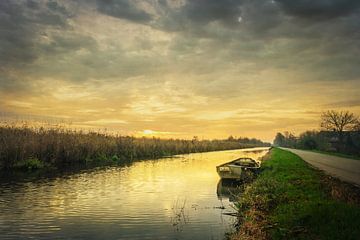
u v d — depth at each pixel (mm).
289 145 166875
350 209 10938
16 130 36562
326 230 9461
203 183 25906
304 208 11750
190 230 12945
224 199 19359
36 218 14789
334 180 18578
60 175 28969
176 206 17344
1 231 12906
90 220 14492
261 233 10375
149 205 17609
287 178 20031
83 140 42000
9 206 17094
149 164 41969
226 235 12195
